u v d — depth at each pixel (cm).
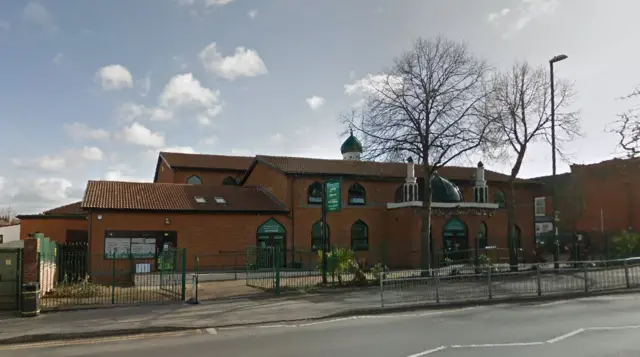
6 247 1627
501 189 4216
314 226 3619
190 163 4641
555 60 2777
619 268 2097
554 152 2848
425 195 2719
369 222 3775
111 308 1572
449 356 873
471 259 3017
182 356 925
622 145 2603
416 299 1669
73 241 3531
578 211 4581
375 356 884
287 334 1139
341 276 2198
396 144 2698
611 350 913
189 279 2508
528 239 4262
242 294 1919
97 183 3412
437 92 2650
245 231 3403
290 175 3581
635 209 4097
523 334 1077
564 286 1900
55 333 1162
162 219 3183
